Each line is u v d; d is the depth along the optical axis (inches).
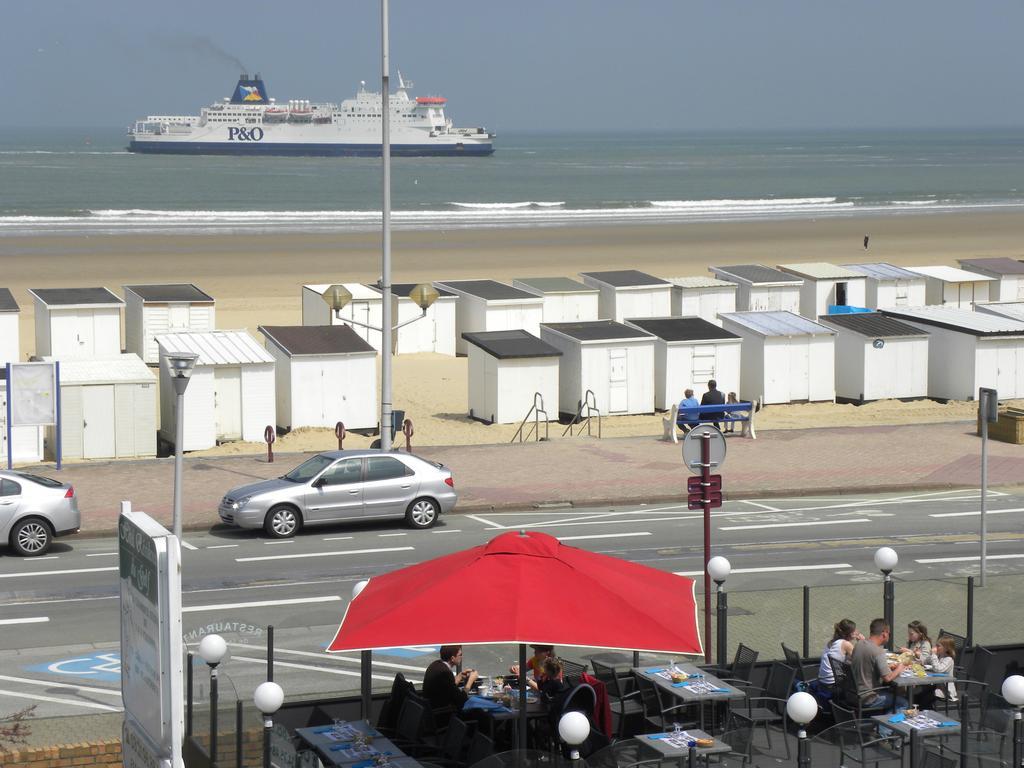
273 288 2598.4
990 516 1061.1
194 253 3228.3
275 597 808.9
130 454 1275.8
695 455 625.6
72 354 1550.2
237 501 976.3
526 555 439.5
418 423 1467.8
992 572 866.1
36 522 916.0
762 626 596.1
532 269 2952.8
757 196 6550.2
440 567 448.8
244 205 5492.1
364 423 1430.9
